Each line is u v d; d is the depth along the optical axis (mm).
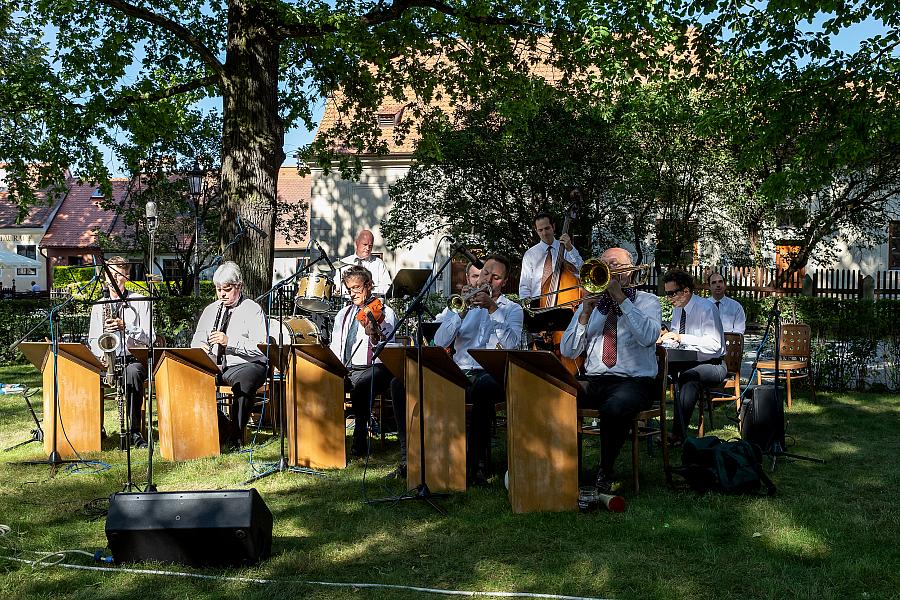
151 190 21109
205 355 6176
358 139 15688
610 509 4723
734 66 14383
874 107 13984
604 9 12719
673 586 3600
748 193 19516
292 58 15344
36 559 3957
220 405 6914
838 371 9633
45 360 6375
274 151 12023
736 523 4496
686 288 6980
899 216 24672
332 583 3656
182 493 3877
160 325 13148
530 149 17938
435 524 4543
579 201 7809
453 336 6070
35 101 13977
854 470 5730
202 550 3834
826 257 22172
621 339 5277
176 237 22188
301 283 9969
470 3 12812
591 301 5219
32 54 19391
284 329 7035
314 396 5883
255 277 11625
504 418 6742
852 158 14055
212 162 20875
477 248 19359
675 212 19938
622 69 13219
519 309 6113
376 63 13750
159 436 6820
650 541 4203
